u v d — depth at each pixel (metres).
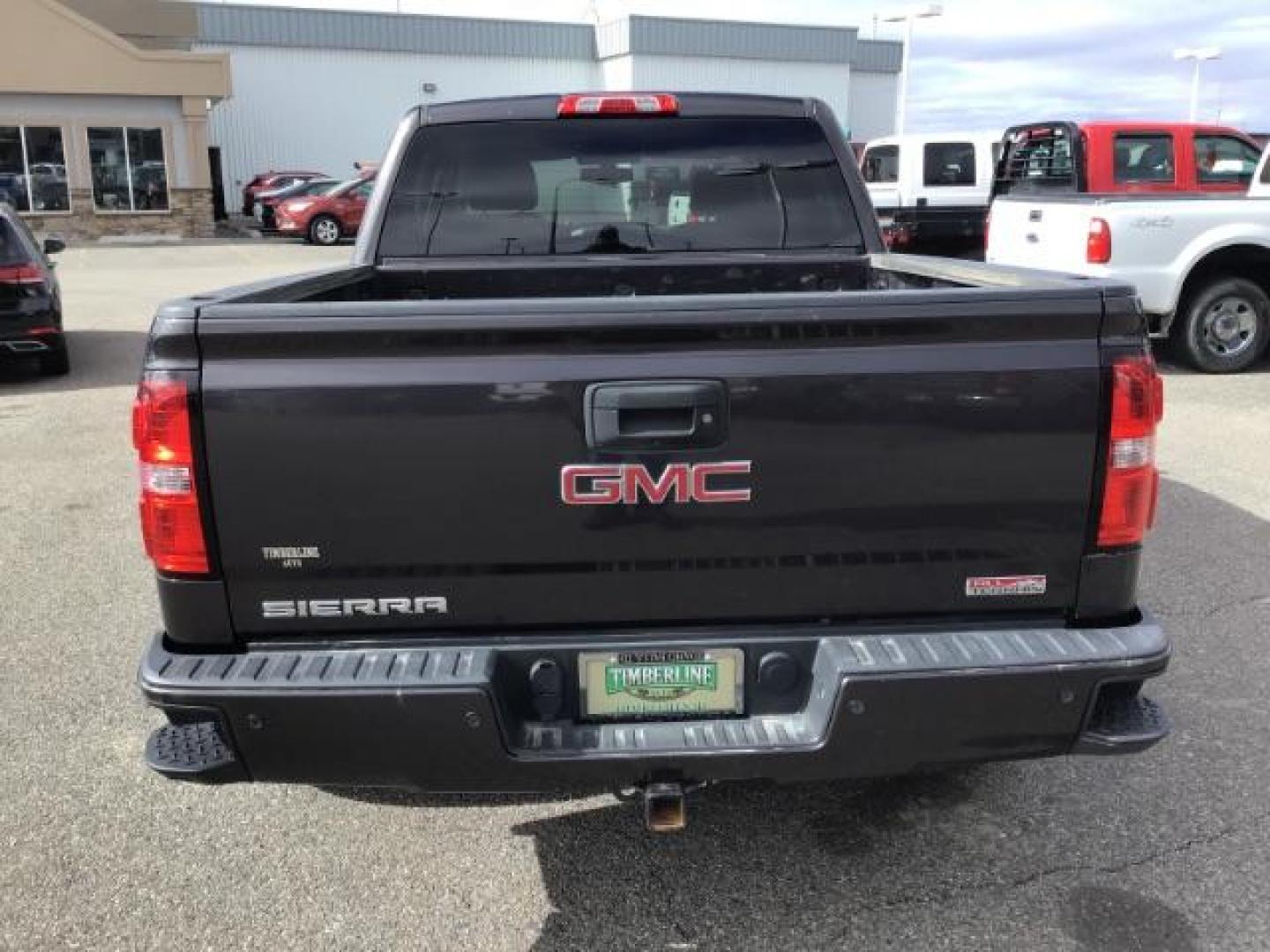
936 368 2.36
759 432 2.36
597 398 2.33
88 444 8.02
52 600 5.03
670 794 2.43
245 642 2.46
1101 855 3.08
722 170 4.32
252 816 3.36
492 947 2.77
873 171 17.53
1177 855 3.07
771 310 2.32
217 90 28.69
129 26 37.88
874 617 2.49
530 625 2.46
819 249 4.40
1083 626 2.53
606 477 2.36
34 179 27.91
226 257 24.53
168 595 2.43
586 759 2.39
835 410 2.36
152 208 29.11
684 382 2.33
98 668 4.34
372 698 2.33
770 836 3.21
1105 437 2.41
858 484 2.39
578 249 4.35
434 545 2.39
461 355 2.32
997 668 2.38
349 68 41.81
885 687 2.37
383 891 2.99
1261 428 8.05
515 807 3.40
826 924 2.82
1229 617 4.65
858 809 3.34
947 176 16.95
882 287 4.25
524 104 4.21
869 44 48.00
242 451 2.33
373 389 2.31
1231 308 9.95
